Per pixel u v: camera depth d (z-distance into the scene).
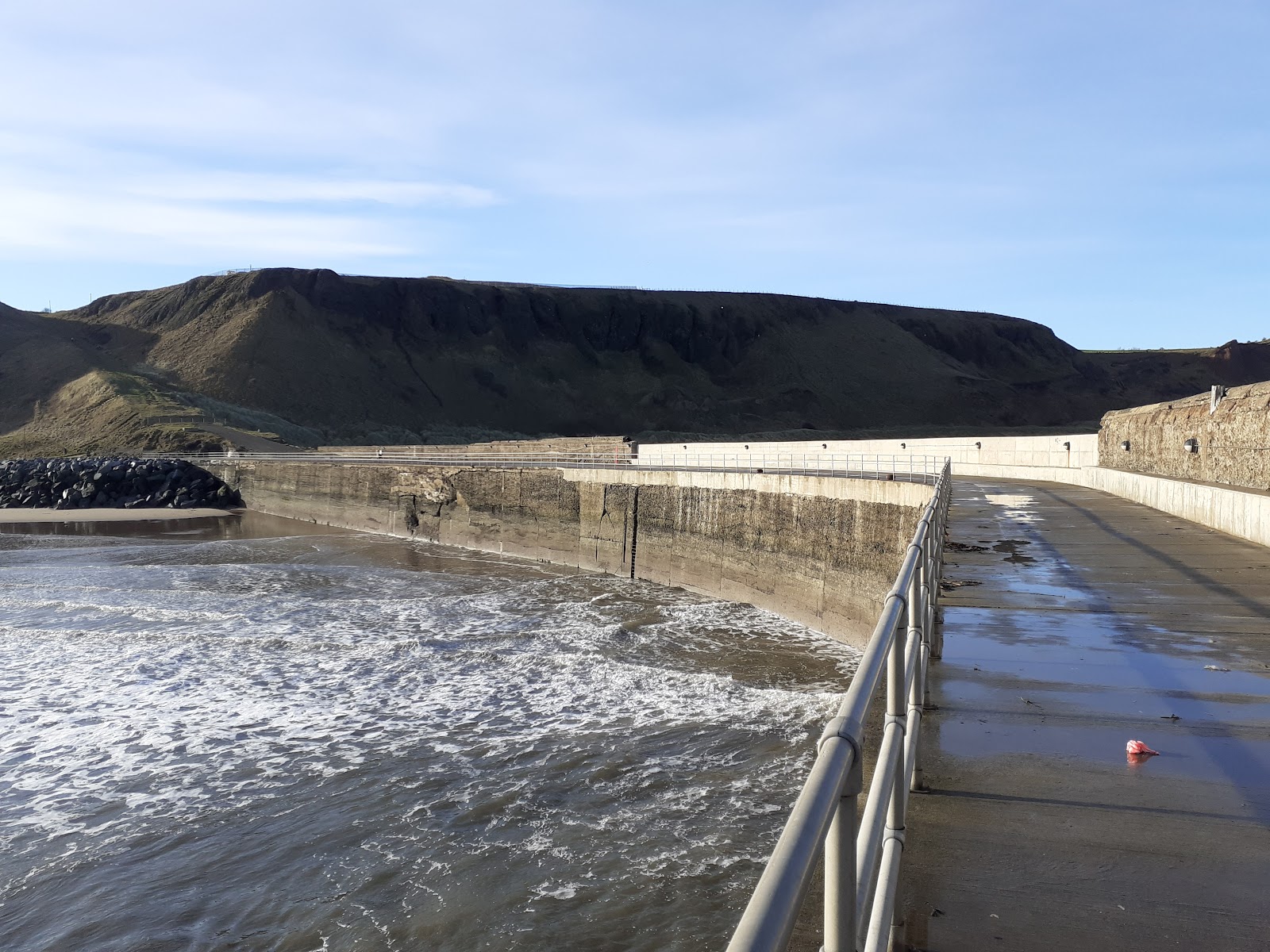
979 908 3.63
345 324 183.25
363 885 11.22
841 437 157.25
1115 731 5.75
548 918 10.22
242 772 15.00
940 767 5.13
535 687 19.12
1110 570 12.38
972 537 16.36
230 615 27.98
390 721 17.22
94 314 194.50
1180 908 3.63
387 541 52.72
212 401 132.88
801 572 27.61
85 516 67.88
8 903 11.33
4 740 16.83
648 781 13.71
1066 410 194.12
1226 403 19.67
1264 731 5.77
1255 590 10.74
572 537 42.28
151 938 10.43
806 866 1.47
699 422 189.00
